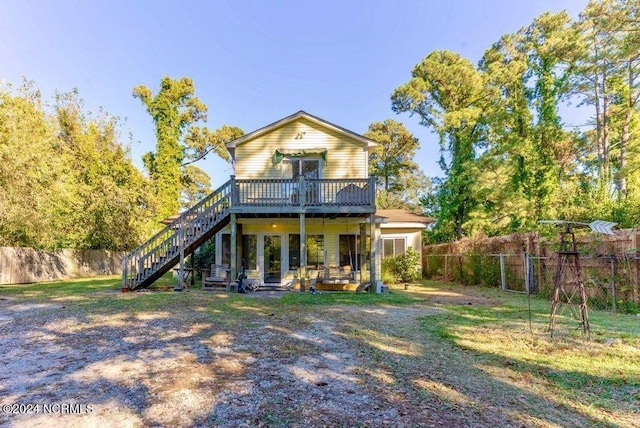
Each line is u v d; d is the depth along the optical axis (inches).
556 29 759.7
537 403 132.3
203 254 655.1
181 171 1312.7
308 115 565.3
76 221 761.0
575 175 854.5
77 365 172.2
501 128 774.5
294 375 159.0
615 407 129.6
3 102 536.4
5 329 247.9
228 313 308.2
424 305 366.9
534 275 447.8
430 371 164.7
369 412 122.6
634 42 563.8
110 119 935.0
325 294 449.1
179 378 154.6
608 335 229.8
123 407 126.4
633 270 311.9
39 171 568.7
